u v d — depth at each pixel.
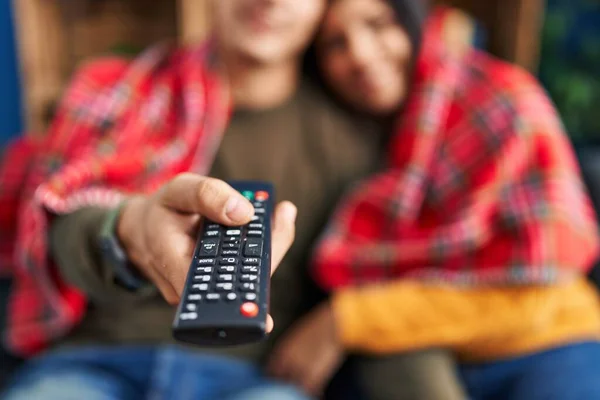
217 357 0.90
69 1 1.75
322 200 0.98
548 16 1.84
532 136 0.93
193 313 0.41
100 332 0.91
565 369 0.84
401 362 0.88
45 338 0.92
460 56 1.01
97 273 0.73
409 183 0.94
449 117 0.97
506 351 0.89
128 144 0.94
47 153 0.95
